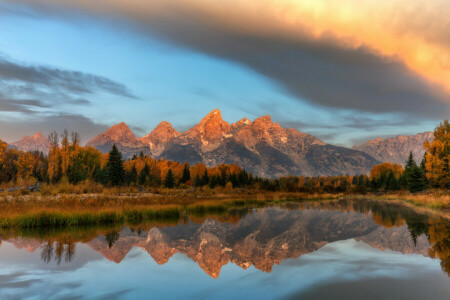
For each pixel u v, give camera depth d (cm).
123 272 1026
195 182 10531
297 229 2012
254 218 2641
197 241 1608
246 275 983
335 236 1742
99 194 4162
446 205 3253
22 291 827
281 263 1145
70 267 1098
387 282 877
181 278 953
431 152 5484
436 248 1379
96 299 764
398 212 3064
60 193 3866
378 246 1445
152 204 3120
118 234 1816
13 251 1359
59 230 1950
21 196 3350
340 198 6359
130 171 8700
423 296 753
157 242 1580
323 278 934
